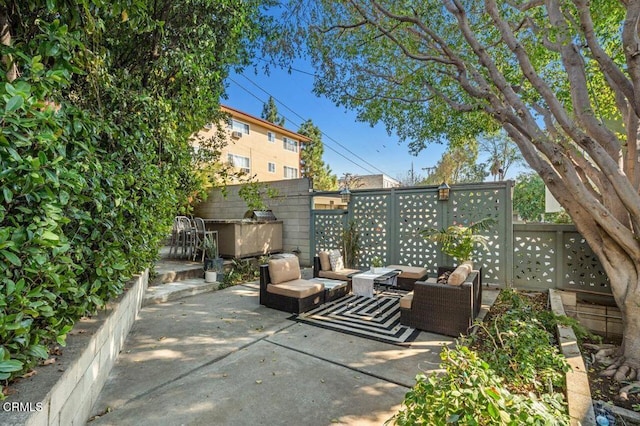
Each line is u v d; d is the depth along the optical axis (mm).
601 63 3152
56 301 1838
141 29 2643
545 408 1468
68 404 1685
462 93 5469
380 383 2533
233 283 6090
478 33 5004
